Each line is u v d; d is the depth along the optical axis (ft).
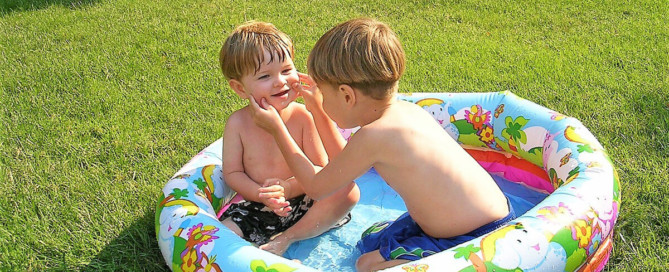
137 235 9.23
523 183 10.40
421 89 14.12
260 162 9.12
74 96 14.03
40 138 12.16
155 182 10.61
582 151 8.60
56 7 20.08
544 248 6.84
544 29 17.35
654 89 13.30
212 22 18.45
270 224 9.00
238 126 9.02
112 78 14.93
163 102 13.67
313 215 8.91
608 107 12.60
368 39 7.20
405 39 17.04
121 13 19.35
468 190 7.48
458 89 14.05
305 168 7.99
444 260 6.56
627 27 17.11
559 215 7.20
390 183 7.77
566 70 14.61
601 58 15.23
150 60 15.92
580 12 18.40
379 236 8.51
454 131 10.74
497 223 7.57
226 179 9.12
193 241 7.36
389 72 7.23
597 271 7.80
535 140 9.70
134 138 12.12
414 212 7.81
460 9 19.15
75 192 10.30
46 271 8.52
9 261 8.65
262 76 8.27
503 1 19.57
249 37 8.23
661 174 10.02
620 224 8.95
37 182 10.65
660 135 11.30
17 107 13.51
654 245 8.47
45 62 15.83
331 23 18.33
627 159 10.55
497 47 16.25
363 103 7.45
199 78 14.83
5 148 11.82
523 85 14.01
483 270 6.53
